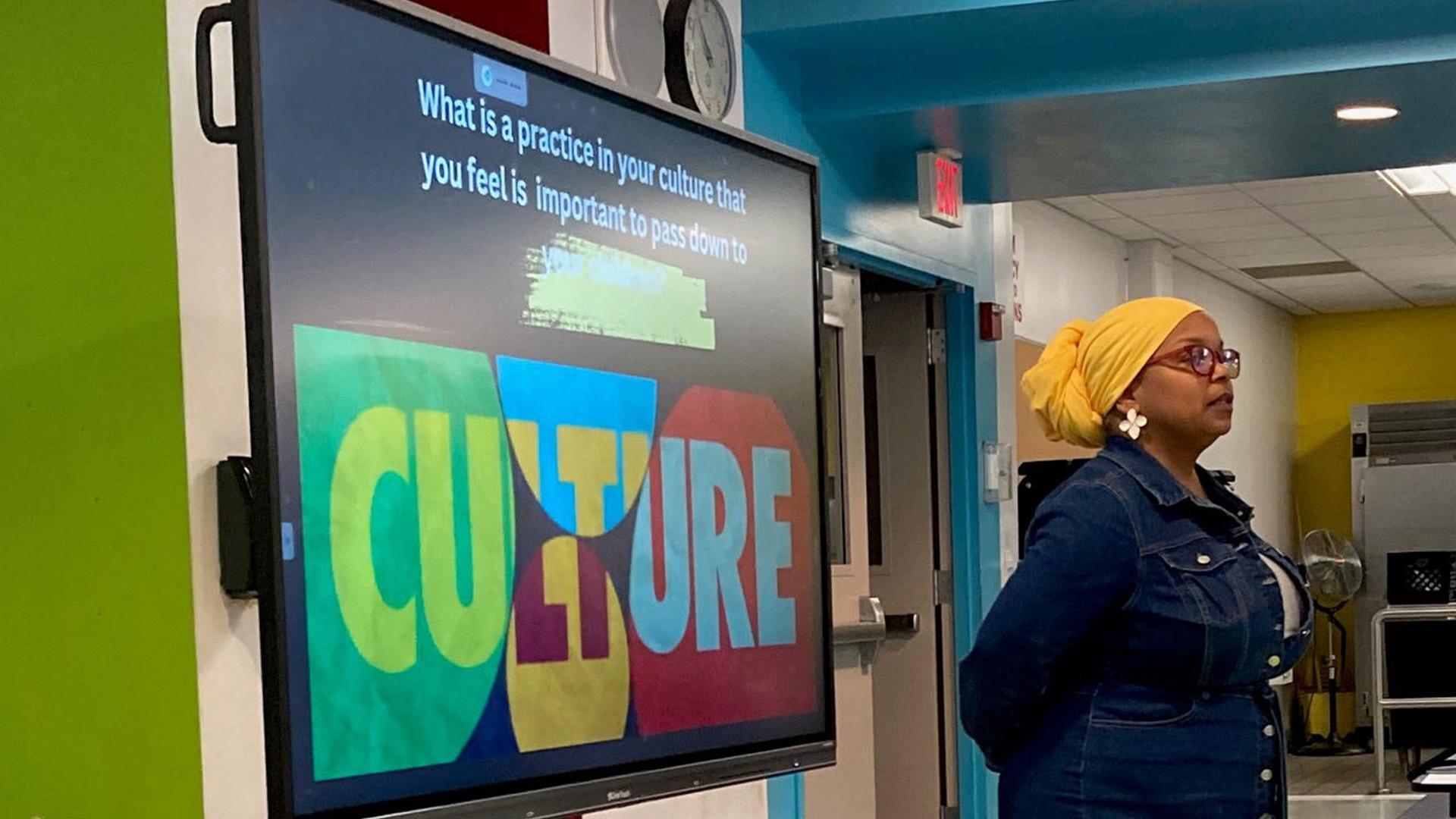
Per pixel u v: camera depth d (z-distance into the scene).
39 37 2.19
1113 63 4.38
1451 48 4.12
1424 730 8.98
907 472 5.86
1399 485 11.62
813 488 2.85
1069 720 2.49
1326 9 4.17
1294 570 2.58
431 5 2.80
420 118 2.04
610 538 2.35
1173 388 2.55
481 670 2.09
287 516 1.82
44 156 2.18
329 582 1.87
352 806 1.88
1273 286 11.66
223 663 2.17
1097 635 2.49
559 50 3.18
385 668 1.94
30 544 2.18
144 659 2.14
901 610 5.83
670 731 2.44
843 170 4.83
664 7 3.62
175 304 2.14
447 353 2.07
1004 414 6.13
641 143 2.46
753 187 2.74
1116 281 9.83
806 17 4.23
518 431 2.18
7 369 2.18
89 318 2.17
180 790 2.13
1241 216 9.16
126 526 2.15
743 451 2.66
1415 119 4.79
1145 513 2.46
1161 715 2.45
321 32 1.89
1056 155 5.17
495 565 2.13
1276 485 12.46
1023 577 2.46
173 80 2.15
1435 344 12.73
